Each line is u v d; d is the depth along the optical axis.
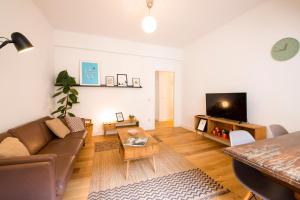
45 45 3.19
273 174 0.91
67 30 3.80
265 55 2.72
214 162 2.62
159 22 3.37
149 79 4.91
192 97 4.78
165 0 2.58
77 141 2.48
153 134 4.38
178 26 3.58
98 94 4.29
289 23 2.38
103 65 4.32
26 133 1.93
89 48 4.04
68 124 3.04
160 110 6.54
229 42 3.43
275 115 2.59
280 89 2.52
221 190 1.87
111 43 4.26
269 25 2.64
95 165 2.50
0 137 1.53
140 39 4.39
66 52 3.94
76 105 4.09
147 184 2.00
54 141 2.45
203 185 1.97
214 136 3.59
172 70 5.24
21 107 2.25
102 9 2.86
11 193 1.12
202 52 4.29
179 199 1.71
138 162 2.61
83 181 2.05
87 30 3.79
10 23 1.99
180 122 5.46
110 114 4.44
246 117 2.95
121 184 2.00
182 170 2.35
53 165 1.21
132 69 4.66
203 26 3.60
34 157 1.17
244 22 3.07
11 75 2.02
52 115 3.60
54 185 1.22
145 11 2.92
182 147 3.34
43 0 2.59
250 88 3.01
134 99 4.73
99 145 3.45
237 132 1.54
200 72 4.39
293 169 0.91
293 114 2.36
